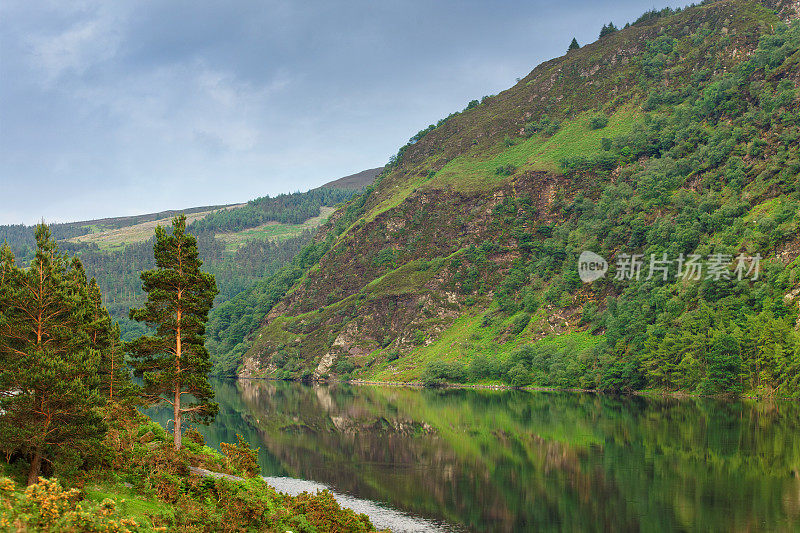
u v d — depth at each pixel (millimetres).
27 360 34688
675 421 106812
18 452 36156
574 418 116000
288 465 80625
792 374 132375
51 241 37906
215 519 36344
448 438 99750
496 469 76312
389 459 84125
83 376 37250
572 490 65125
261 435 104562
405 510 59281
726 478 66938
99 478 38250
